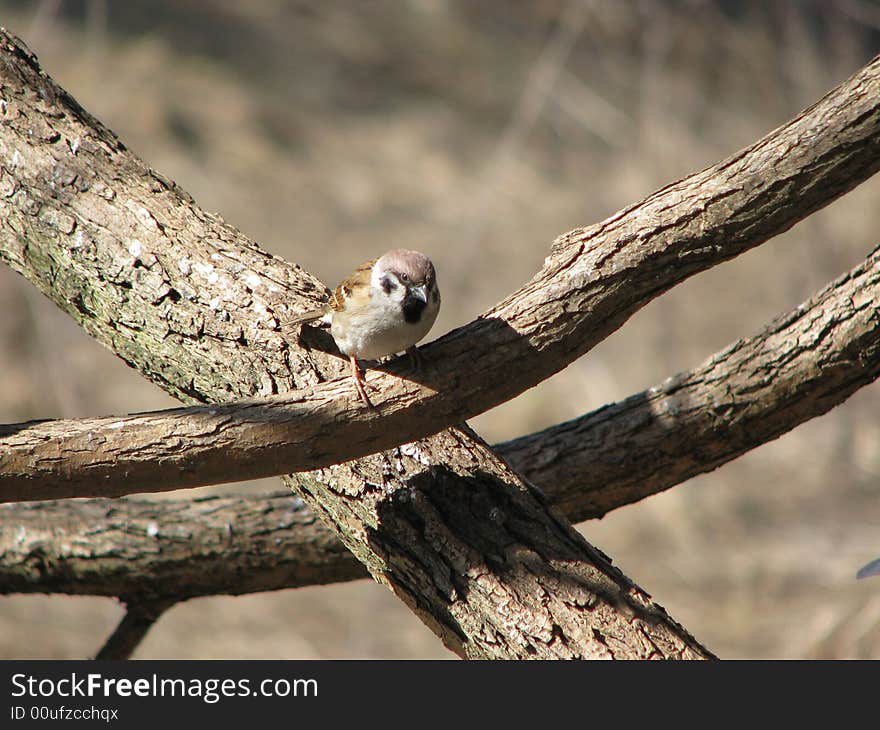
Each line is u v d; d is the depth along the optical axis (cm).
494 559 636
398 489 662
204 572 884
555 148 3152
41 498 623
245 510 885
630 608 623
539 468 838
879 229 2466
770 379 794
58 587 912
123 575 891
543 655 606
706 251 627
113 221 740
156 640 1703
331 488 675
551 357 643
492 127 3319
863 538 1923
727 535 1972
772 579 1819
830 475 2131
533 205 2920
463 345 638
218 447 610
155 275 719
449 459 677
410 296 679
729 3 2423
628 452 830
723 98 2616
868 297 761
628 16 2672
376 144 3194
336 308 692
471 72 3541
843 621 1212
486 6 3838
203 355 707
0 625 1675
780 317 809
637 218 632
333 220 2877
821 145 596
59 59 2995
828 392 790
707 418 816
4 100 787
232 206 2823
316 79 3378
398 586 659
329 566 880
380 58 3541
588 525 2025
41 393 2012
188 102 3120
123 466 609
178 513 895
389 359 719
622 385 2323
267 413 616
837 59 1948
